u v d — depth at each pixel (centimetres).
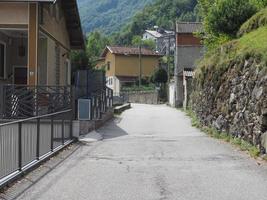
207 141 1866
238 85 1819
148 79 8656
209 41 3262
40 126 1316
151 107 5369
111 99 3450
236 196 929
